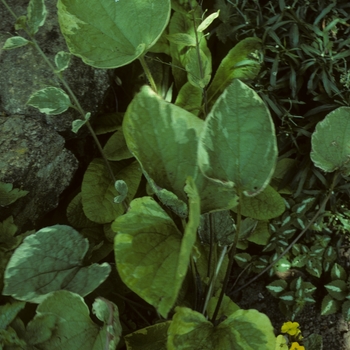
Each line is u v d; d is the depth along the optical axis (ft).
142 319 3.63
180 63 3.81
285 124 3.74
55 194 3.46
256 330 2.49
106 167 3.64
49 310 2.48
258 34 3.72
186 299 3.09
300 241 4.06
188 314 2.51
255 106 2.32
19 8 3.57
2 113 3.32
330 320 3.84
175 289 2.12
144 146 2.40
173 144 2.40
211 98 3.74
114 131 3.97
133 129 2.38
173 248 2.35
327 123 2.69
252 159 2.36
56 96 2.81
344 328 3.81
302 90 3.80
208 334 2.51
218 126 2.34
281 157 3.75
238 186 2.41
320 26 3.69
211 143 2.36
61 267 2.61
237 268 4.03
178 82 3.86
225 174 2.39
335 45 3.69
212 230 3.06
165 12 2.50
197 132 2.38
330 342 3.78
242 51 3.64
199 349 2.45
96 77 3.51
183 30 3.79
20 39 2.68
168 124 2.38
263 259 3.95
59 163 3.39
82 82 3.42
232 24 3.80
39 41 3.44
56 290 2.55
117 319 2.43
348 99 3.50
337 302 3.82
